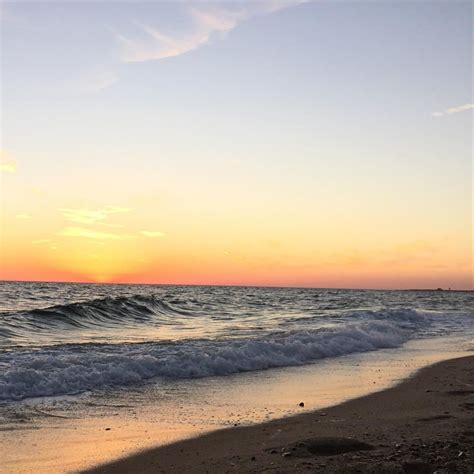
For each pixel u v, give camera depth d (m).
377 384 10.48
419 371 11.99
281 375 11.32
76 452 6.19
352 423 7.47
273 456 6.01
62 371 9.69
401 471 5.29
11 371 9.11
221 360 11.81
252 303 42.38
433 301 60.66
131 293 60.97
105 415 7.82
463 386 10.33
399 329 20.56
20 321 19.39
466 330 22.67
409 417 7.80
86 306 23.67
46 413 7.76
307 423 7.52
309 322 23.58
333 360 13.48
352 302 49.16
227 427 7.33
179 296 51.72
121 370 10.29
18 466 5.70
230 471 5.53
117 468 5.71
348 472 5.34
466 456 5.75
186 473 5.53
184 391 9.55
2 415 7.55
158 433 7.00
